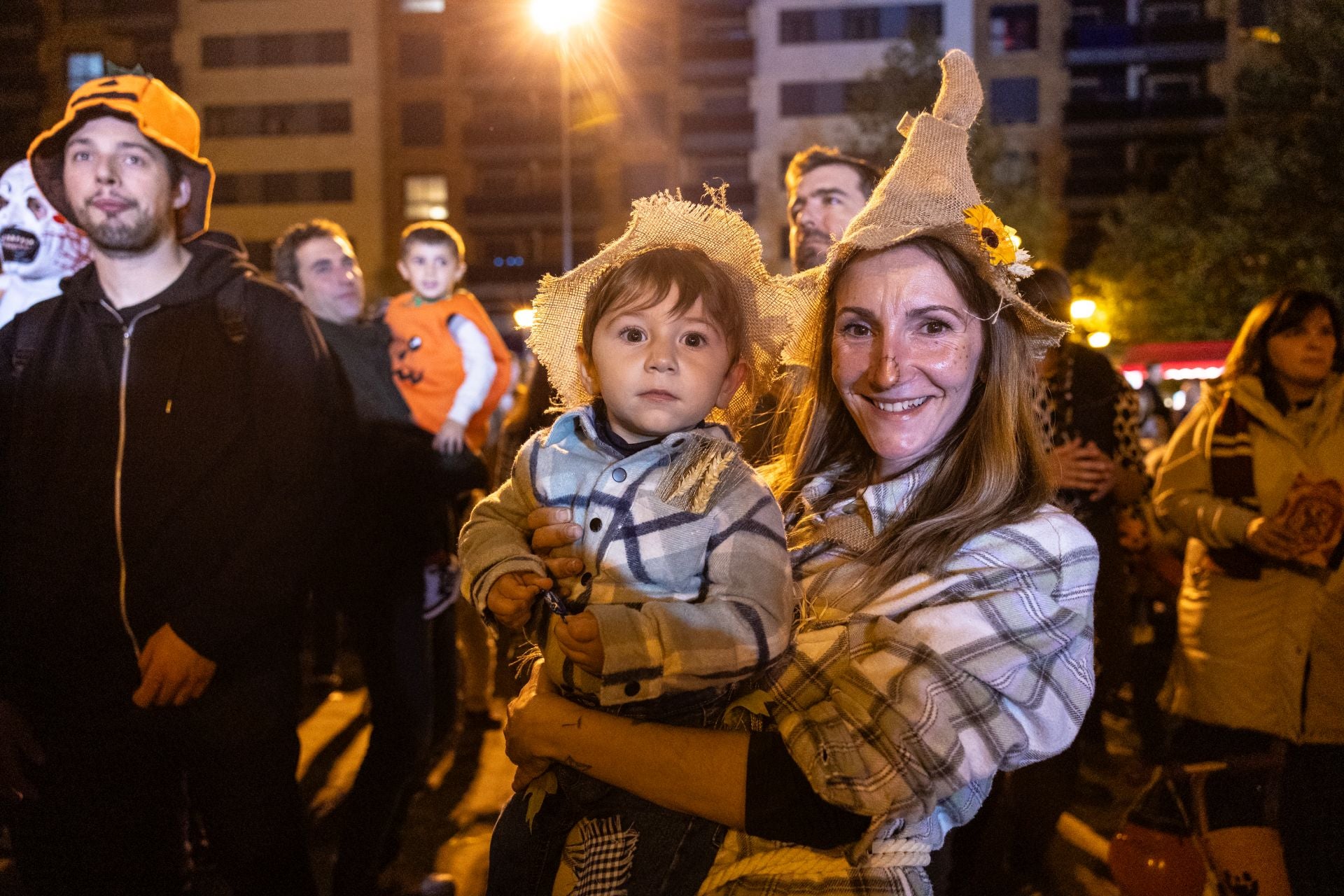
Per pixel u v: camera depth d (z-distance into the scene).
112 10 41.81
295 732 2.71
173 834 2.77
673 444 1.67
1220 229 24.48
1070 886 3.82
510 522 1.79
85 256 3.28
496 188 43.66
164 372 2.58
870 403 1.71
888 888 1.51
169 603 2.55
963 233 1.63
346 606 3.59
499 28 42.81
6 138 35.59
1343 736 2.91
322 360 2.75
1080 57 42.31
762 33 42.75
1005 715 1.47
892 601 1.57
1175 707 3.21
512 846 1.71
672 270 1.70
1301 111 18.92
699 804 1.47
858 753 1.42
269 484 2.61
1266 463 3.16
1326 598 2.92
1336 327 3.19
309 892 2.72
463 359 4.61
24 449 2.57
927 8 42.31
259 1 42.47
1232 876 2.86
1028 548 1.57
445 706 4.14
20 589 2.54
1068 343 4.14
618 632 1.49
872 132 33.44
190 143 2.68
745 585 1.55
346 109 42.81
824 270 1.81
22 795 2.51
